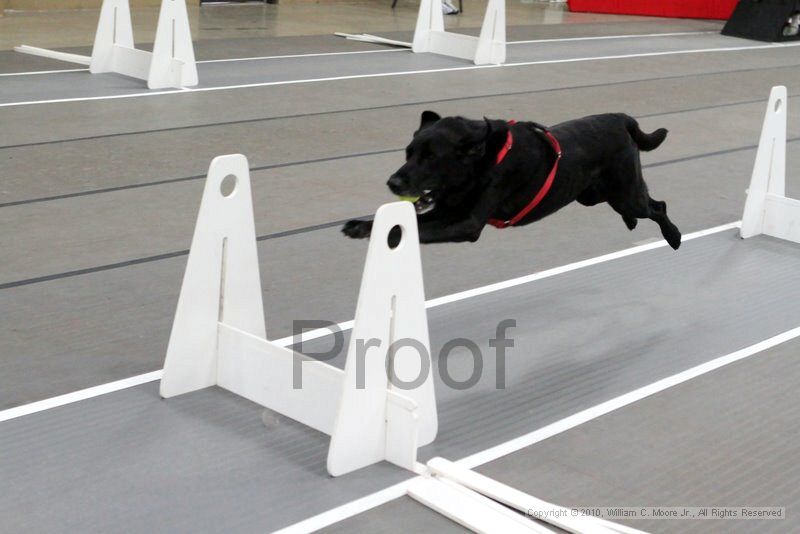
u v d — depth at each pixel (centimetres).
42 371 438
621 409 433
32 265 554
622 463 387
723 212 733
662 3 1919
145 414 407
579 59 1355
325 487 357
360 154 813
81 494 346
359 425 368
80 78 1028
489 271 593
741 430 419
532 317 528
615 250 643
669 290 577
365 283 358
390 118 939
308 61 1212
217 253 423
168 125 864
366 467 373
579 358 482
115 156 764
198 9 1641
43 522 328
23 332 473
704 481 376
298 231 634
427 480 361
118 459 371
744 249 657
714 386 460
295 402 405
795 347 507
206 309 426
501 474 375
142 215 643
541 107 1024
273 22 1550
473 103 1025
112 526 327
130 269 558
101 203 660
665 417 428
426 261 604
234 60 1188
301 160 787
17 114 865
